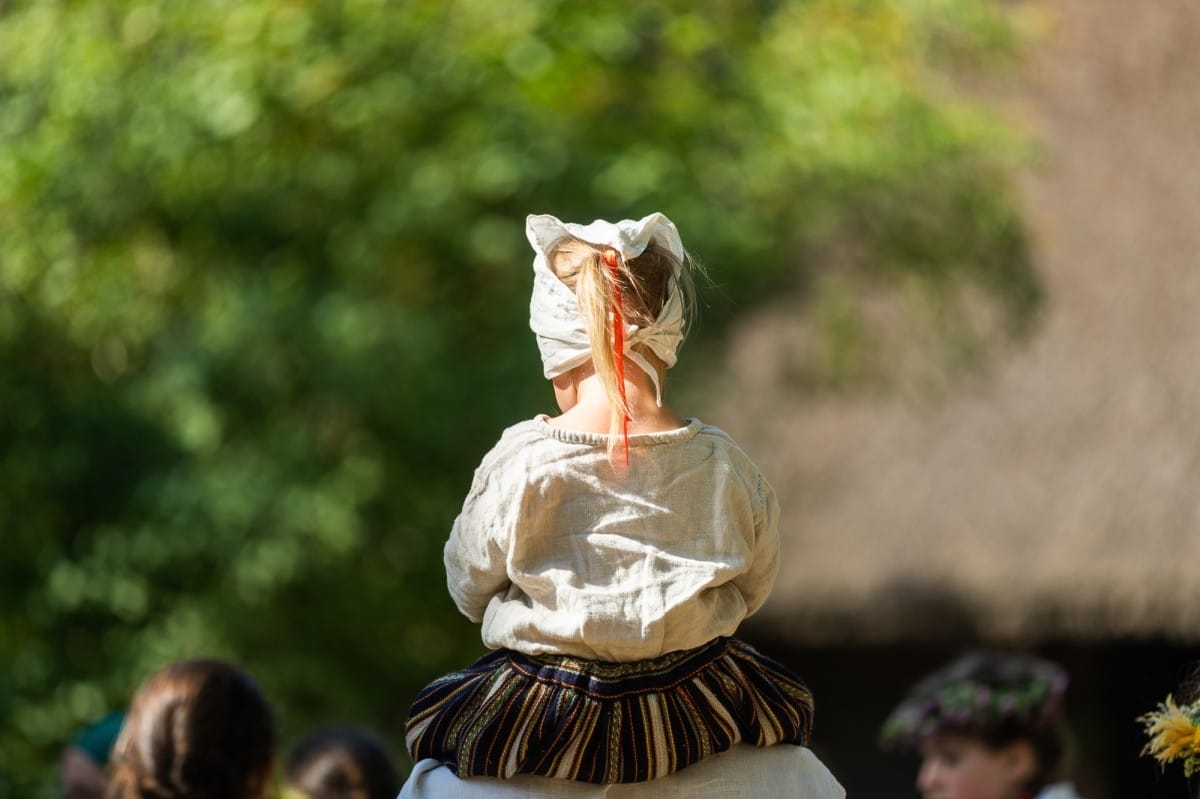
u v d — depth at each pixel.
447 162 18.12
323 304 18.48
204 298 19.44
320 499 18.97
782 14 20.56
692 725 5.32
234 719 7.70
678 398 20.88
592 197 18.14
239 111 17.58
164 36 18.38
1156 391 28.48
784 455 31.52
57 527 19.94
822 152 19.80
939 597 28.22
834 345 26.27
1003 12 24.03
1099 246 30.72
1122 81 32.66
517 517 5.35
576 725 5.25
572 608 5.27
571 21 18.36
